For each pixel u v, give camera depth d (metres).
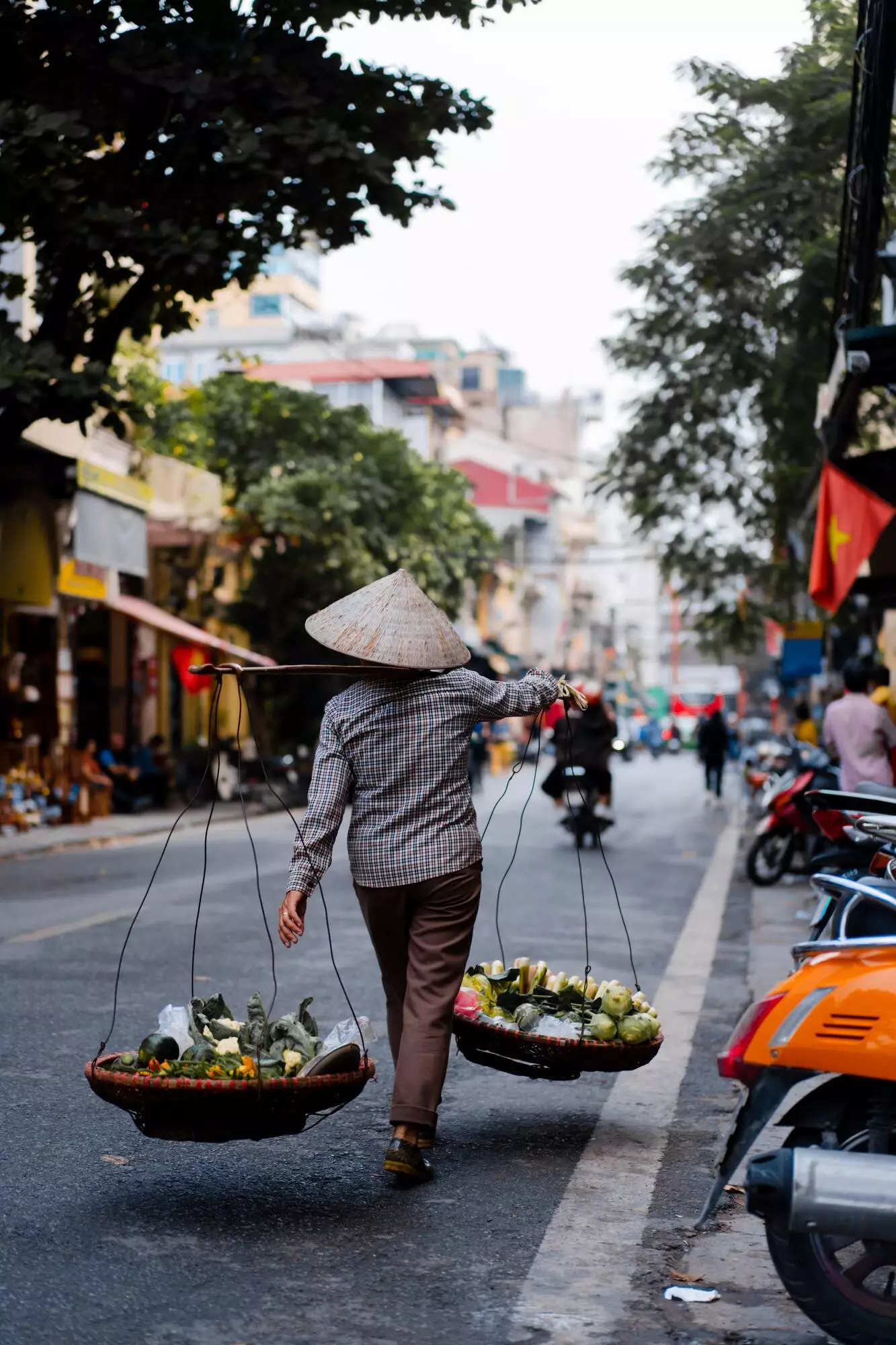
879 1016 3.61
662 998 8.77
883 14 8.90
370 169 13.43
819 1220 3.45
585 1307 4.05
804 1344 3.83
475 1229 4.67
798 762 16.45
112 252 13.79
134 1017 7.62
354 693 5.24
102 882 14.38
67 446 23.16
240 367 52.81
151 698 30.44
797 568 21.11
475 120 14.16
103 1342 3.74
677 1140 5.77
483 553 37.12
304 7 13.66
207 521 29.03
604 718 19.64
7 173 12.83
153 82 13.09
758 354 17.89
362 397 51.50
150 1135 4.66
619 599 131.12
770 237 16.39
